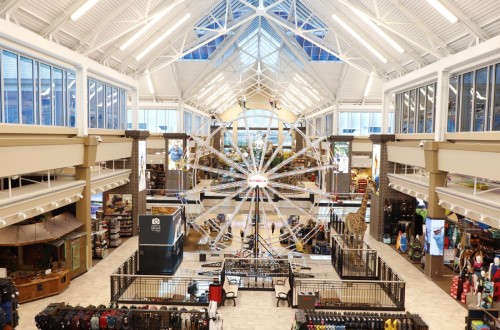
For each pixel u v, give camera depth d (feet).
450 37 52.95
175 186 104.88
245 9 101.24
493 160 41.75
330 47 97.96
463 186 55.72
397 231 74.95
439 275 54.95
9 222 40.29
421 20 54.13
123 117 83.05
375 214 78.28
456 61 51.72
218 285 44.73
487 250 55.11
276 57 127.85
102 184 64.95
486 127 48.57
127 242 73.31
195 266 61.46
